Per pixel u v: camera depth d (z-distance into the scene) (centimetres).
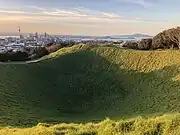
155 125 1197
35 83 5834
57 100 5350
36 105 4772
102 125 1401
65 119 4100
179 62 6038
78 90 5912
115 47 7731
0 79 5491
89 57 7331
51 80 6216
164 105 4509
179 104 4409
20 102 4662
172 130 1140
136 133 1177
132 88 5684
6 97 4691
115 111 4791
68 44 10188
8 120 3300
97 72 6638
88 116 4550
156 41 8569
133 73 6234
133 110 4650
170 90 5106
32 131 1496
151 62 6419
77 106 5228
